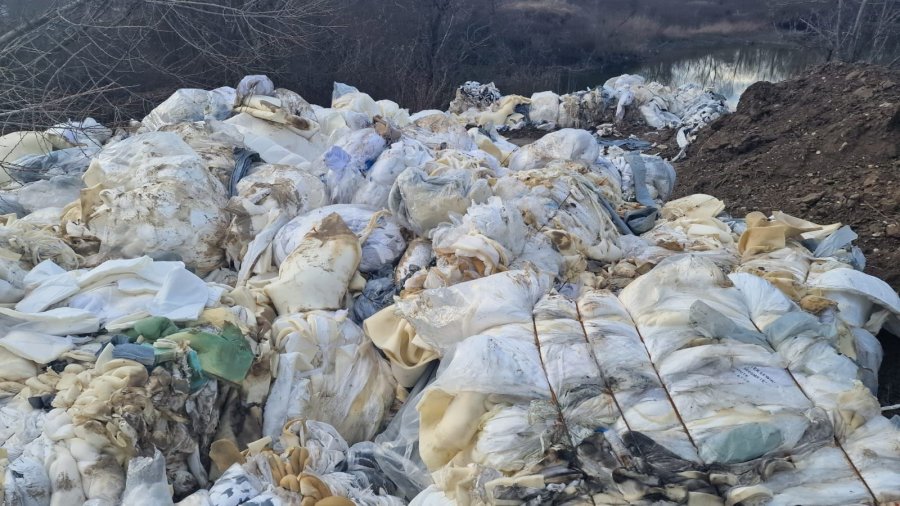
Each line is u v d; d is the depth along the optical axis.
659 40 22.42
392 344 3.28
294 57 13.17
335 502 2.51
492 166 5.10
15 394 2.80
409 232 4.08
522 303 3.12
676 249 4.18
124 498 2.41
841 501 2.25
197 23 11.75
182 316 3.10
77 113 7.25
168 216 3.84
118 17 10.64
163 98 10.67
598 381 2.67
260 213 4.10
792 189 6.51
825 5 20.27
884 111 6.77
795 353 2.77
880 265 4.99
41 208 4.58
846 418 2.49
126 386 2.63
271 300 3.63
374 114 6.80
